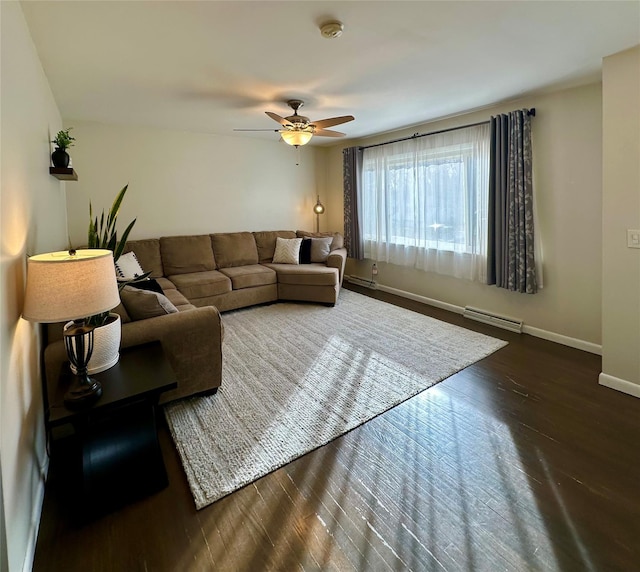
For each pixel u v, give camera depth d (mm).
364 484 1750
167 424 2215
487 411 2330
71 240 4191
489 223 3670
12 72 1546
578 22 1936
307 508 1617
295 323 3990
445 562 1365
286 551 1417
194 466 1863
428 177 4391
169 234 4848
